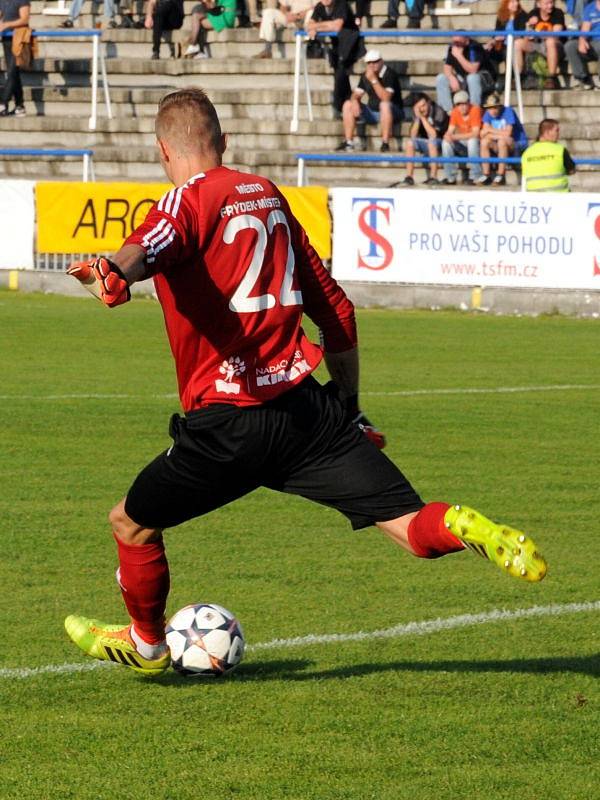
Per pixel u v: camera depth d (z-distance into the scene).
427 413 30.97
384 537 20.53
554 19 68.19
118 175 69.12
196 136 12.20
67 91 74.38
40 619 16.05
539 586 17.84
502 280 50.38
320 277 12.55
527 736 12.33
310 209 51.94
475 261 50.62
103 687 13.66
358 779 11.27
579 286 49.50
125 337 43.00
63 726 12.51
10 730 12.39
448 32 64.12
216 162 12.28
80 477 24.16
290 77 73.56
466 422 29.95
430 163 62.53
